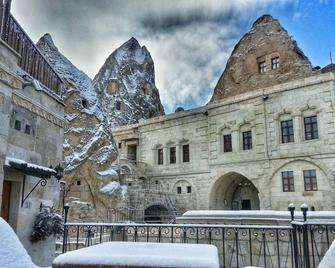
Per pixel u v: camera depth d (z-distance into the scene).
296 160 23.42
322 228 7.17
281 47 36.94
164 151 32.34
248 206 28.67
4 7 7.69
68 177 22.12
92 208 21.95
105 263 2.40
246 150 26.30
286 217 8.53
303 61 35.28
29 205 8.63
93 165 23.70
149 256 2.42
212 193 28.31
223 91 41.72
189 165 30.12
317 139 22.66
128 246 3.12
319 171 22.27
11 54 7.44
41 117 9.55
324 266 3.19
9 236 3.44
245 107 26.84
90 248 2.95
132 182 29.55
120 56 56.66
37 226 8.68
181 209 29.70
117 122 48.94
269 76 37.19
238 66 40.69
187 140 30.73
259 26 40.50
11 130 8.01
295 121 23.88
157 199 28.08
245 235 8.34
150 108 55.53
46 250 9.27
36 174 8.30
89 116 25.27
